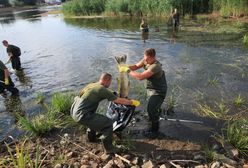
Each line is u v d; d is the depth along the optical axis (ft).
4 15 150.51
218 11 77.77
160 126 19.76
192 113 21.53
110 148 16.48
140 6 90.58
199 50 40.63
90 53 43.01
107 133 16.19
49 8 187.21
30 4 257.14
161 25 67.15
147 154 16.48
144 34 56.39
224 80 28.19
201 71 31.30
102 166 15.42
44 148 17.42
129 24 74.49
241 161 15.53
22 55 44.29
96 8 108.68
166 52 40.42
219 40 46.60
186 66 33.37
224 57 36.35
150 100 18.49
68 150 17.17
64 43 52.80
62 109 22.08
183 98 24.29
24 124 19.35
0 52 47.52
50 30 73.31
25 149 17.49
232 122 19.81
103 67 35.01
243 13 69.56
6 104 25.66
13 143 18.45
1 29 83.97
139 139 18.19
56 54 43.91
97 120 16.10
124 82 17.76
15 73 34.91
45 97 26.68
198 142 17.60
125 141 17.67
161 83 18.43
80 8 110.73
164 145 17.39
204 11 81.15
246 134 17.74
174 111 21.94
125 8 95.55
